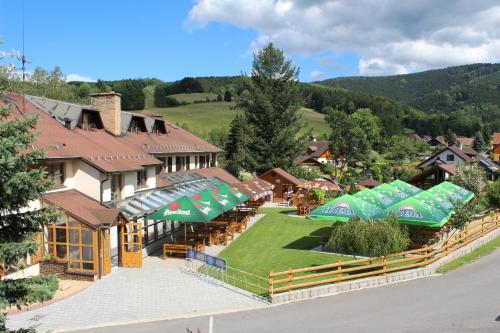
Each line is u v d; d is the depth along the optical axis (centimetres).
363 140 8762
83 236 2027
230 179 4559
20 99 2597
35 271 1941
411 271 1989
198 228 3225
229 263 2462
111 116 3181
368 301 1689
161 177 3488
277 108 6425
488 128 16075
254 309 1636
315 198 4481
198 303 1709
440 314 1520
